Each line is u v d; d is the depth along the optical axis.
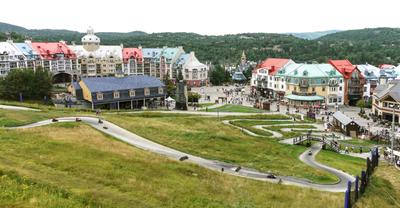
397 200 44.19
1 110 84.75
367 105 152.62
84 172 37.97
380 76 165.38
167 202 32.19
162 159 49.31
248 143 74.25
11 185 28.41
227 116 115.69
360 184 44.66
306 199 39.47
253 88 195.12
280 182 47.03
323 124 112.31
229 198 36.53
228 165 55.59
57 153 44.84
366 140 93.00
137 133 72.00
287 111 135.38
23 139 51.66
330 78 159.38
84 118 82.81
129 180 37.03
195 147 66.75
